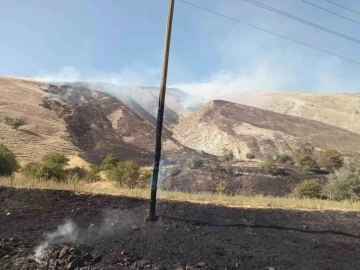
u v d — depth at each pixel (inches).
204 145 3531.0
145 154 2588.6
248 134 3412.9
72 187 589.6
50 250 358.0
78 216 452.4
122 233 418.6
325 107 6328.7
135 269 346.0
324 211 577.9
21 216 439.2
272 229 476.7
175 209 496.7
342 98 6889.8
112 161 1651.1
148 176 1112.8
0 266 328.5
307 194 1055.0
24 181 606.2
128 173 1091.9
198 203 541.6
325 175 1801.2
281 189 1530.5
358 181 1045.8
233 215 507.5
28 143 2192.4
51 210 462.9
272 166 1793.8
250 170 1784.0
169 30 468.4
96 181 1170.0
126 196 535.2
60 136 2625.5
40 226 417.7
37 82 4340.6
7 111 2723.9
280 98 6860.2
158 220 457.7
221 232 447.8
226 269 360.2
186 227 447.2
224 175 1694.1
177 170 1765.5
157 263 362.6
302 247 431.2
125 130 3567.9
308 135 3681.1
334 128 4175.7
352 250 441.7
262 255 395.5
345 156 2955.2
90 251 372.5
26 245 372.2
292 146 3225.9
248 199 626.8
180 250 390.6
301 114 5871.1
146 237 412.5
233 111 4249.5
